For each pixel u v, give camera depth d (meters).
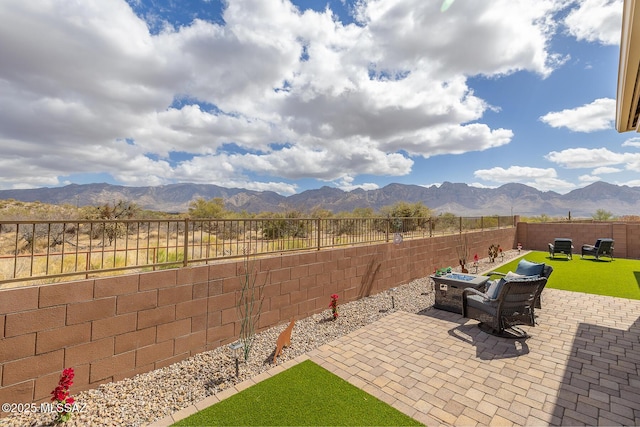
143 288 3.58
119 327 3.38
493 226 15.11
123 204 15.67
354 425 2.62
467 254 11.61
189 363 3.87
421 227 9.90
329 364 3.81
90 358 3.17
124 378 3.42
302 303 5.64
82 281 3.13
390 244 7.97
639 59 4.14
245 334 4.32
